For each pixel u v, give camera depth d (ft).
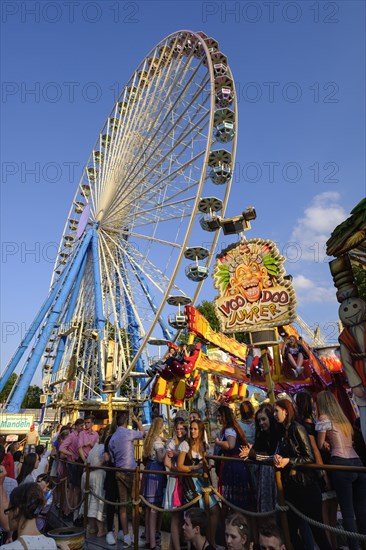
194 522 15.93
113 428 26.99
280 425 16.03
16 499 12.30
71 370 80.79
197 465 17.95
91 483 24.57
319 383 38.45
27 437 95.30
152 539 20.63
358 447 17.57
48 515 32.40
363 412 13.46
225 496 17.69
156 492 21.26
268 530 13.25
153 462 21.88
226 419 19.02
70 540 20.10
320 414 15.90
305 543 13.64
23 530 12.00
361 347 13.47
